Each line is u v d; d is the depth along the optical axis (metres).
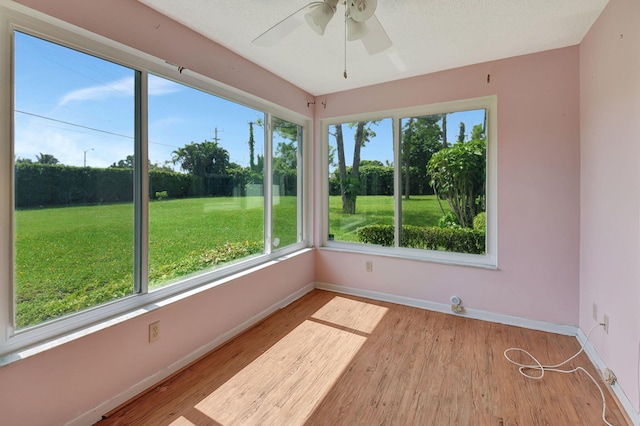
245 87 2.56
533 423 1.54
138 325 1.76
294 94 3.23
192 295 2.10
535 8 1.86
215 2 1.79
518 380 1.89
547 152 2.45
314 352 2.24
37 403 1.35
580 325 2.35
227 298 2.40
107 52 1.68
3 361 1.27
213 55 2.26
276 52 2.46
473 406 1.67
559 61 2.39
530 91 2.49
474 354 2.19
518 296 2.61
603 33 1.89
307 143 3.63
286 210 3.34
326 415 1.62
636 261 1.52
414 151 3.13
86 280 1.62
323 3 1.48
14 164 1.36
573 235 2.38
